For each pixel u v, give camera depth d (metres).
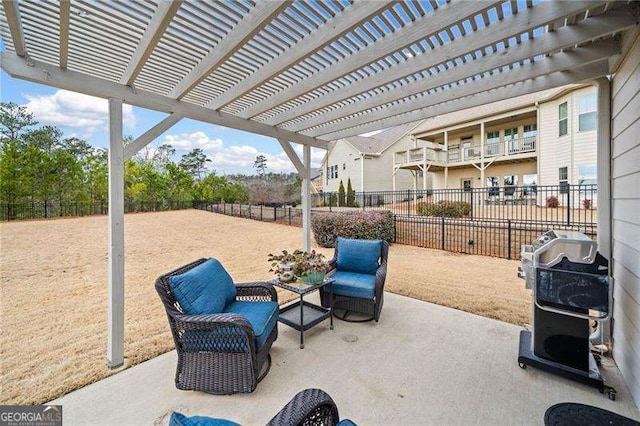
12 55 2.03
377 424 1.80
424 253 6.80
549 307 2.23
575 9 1.77
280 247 7.96
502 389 2.11
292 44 2.37
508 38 2.06
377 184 18.39
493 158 12.21
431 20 2.01
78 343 2.86
